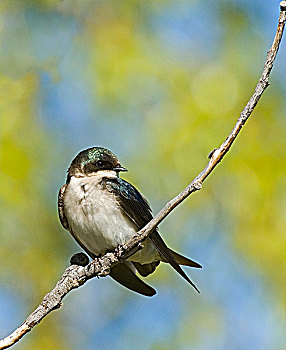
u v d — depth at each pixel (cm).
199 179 700
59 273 1238
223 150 695
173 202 719
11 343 686
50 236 1241
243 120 689
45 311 715
